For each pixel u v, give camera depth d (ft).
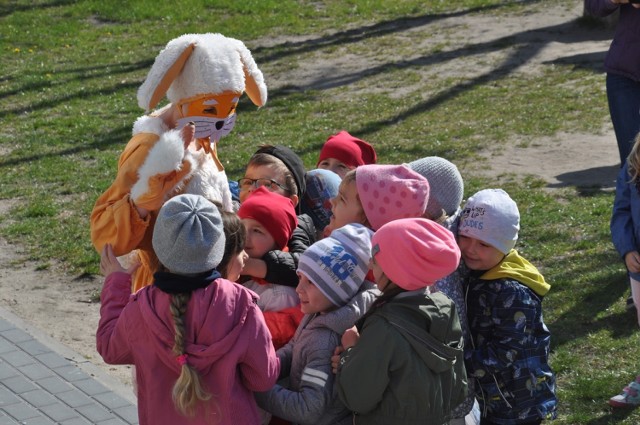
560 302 21.91
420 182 12.73
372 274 12.71
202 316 11.03
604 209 28.35
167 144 12.46
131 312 11.43
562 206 29.01
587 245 25.48
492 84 46.96
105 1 70.69
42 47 59.72
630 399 17.30
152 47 59.52
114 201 13.15
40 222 29.76
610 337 20.11
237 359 11.14
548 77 47.62
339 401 11.85
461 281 13.41
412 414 11.12
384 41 58.34
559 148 36.19
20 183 33.96
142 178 12.57
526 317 12.93
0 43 60.18
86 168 35.60
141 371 11.57
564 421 17.08
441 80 48.37
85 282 25.41
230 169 34.50
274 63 54.13
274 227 13.50
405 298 11.28
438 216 13.50
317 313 12.17
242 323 11.21
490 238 12.86
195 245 10.89
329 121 41.65
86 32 63.72
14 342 20.65
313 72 51.80
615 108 23.52
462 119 40.96
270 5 69.82
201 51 14.14
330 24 64.18
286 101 45.70
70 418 17.40
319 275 11.81
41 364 19.61
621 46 23.12
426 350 11.12
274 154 16.33
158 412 11.39
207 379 11.18
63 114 44.14
